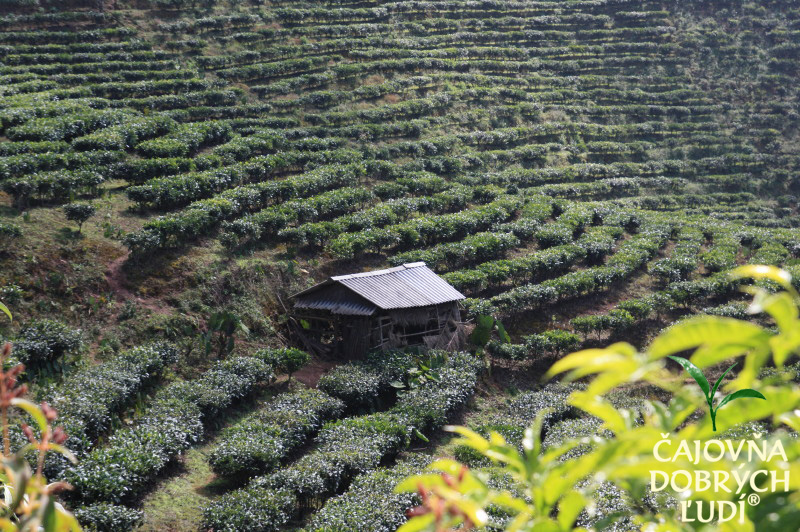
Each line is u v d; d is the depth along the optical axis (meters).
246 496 21.48
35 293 32.16
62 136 46.62
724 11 97.75
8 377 3.19
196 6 75.62
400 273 39.78
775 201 73.88
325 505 21.81
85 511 19.11
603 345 43.31
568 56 87.88
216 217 41.94
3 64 57.88
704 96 85.56
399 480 22.75
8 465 2.96
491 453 2.66
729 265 51.88
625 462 2.28
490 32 88.12
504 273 45.22
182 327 34.38
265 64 69.06
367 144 61.56
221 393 28.75
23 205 38.19
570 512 2.38
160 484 23.89
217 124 54.81
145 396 29.00
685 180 72.81
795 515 2.09
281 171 53.72
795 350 1.94
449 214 52.66
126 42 65.69
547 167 69.25
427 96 73.44
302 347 37.38
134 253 36.78
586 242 52.03
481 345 39.12
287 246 43.53
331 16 81.44
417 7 88.00
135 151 49.59
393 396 33.38
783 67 91.00
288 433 26.72
